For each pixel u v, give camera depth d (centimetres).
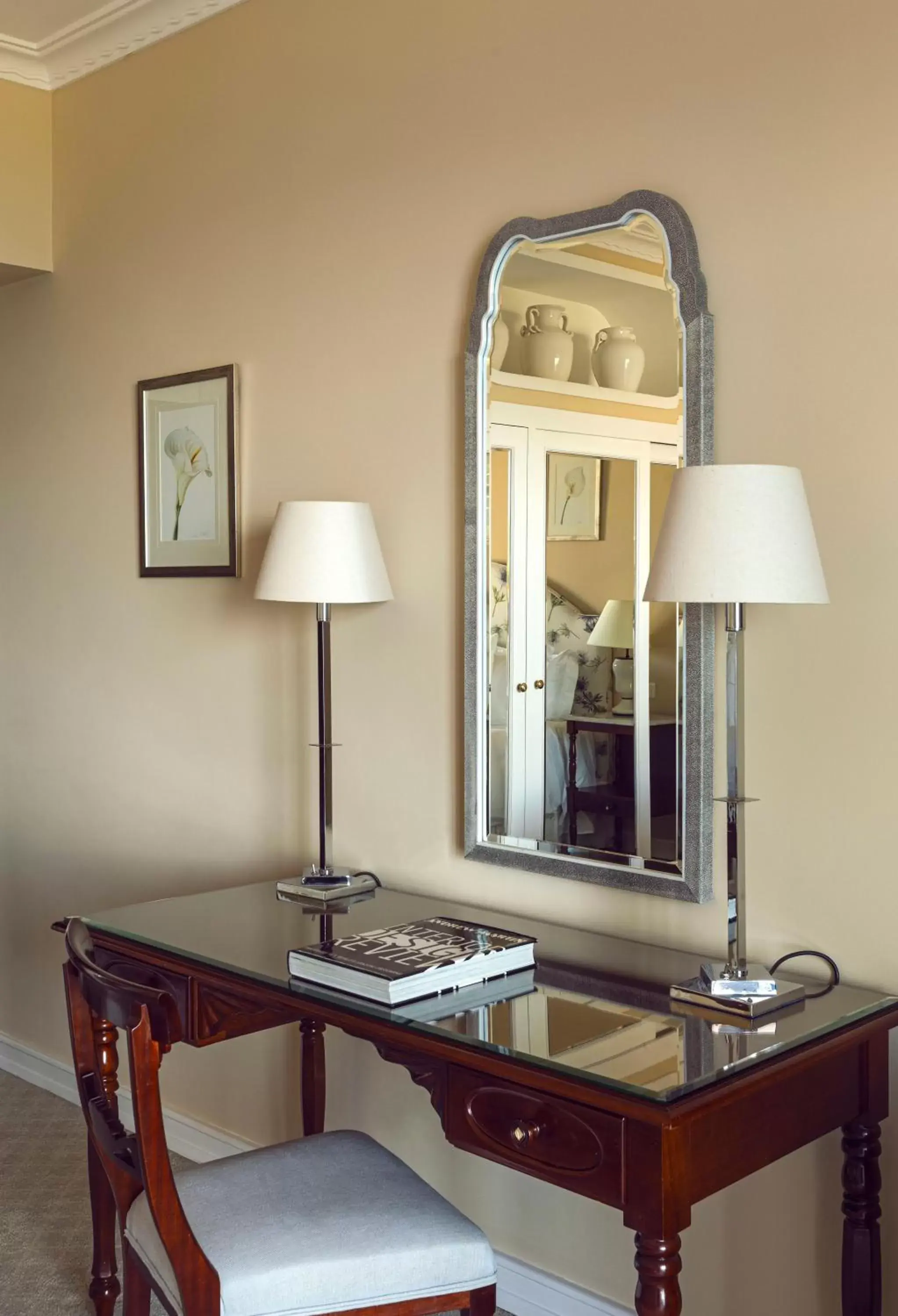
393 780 274
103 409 346
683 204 218
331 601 252
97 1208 245
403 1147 278
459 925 224
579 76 233
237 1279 177
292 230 290
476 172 252
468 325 254
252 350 302
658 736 221
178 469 321
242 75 301
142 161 330
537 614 240
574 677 234
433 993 195
